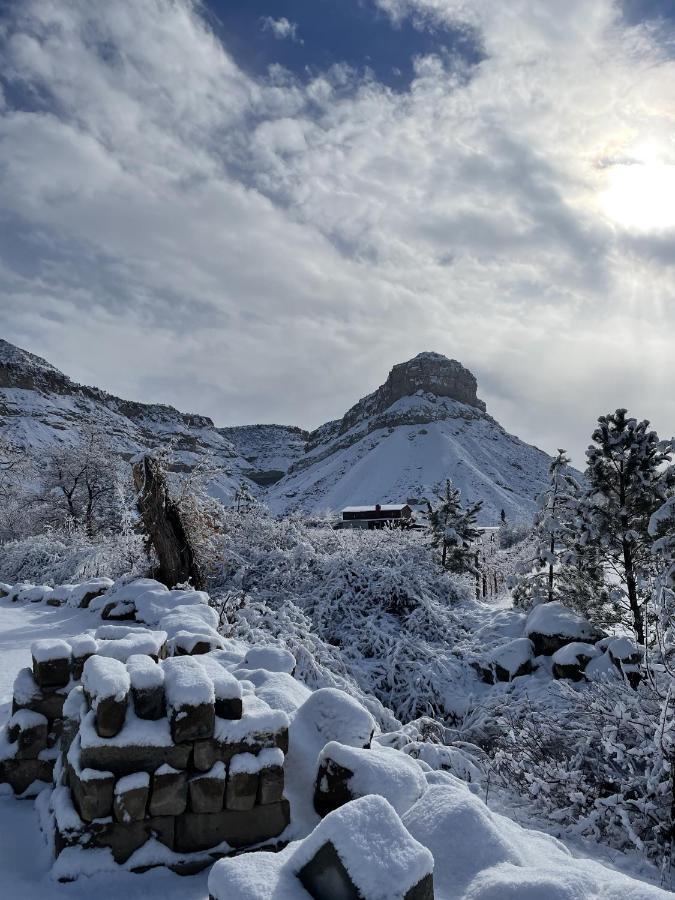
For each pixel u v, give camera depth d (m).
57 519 34.38
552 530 16.39
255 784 3.95
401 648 13.73
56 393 194.38
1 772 4.66
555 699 10.79
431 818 3.76
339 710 4.96
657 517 12.73
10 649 8.99
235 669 6.61
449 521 27.36
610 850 6.85
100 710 3.79
